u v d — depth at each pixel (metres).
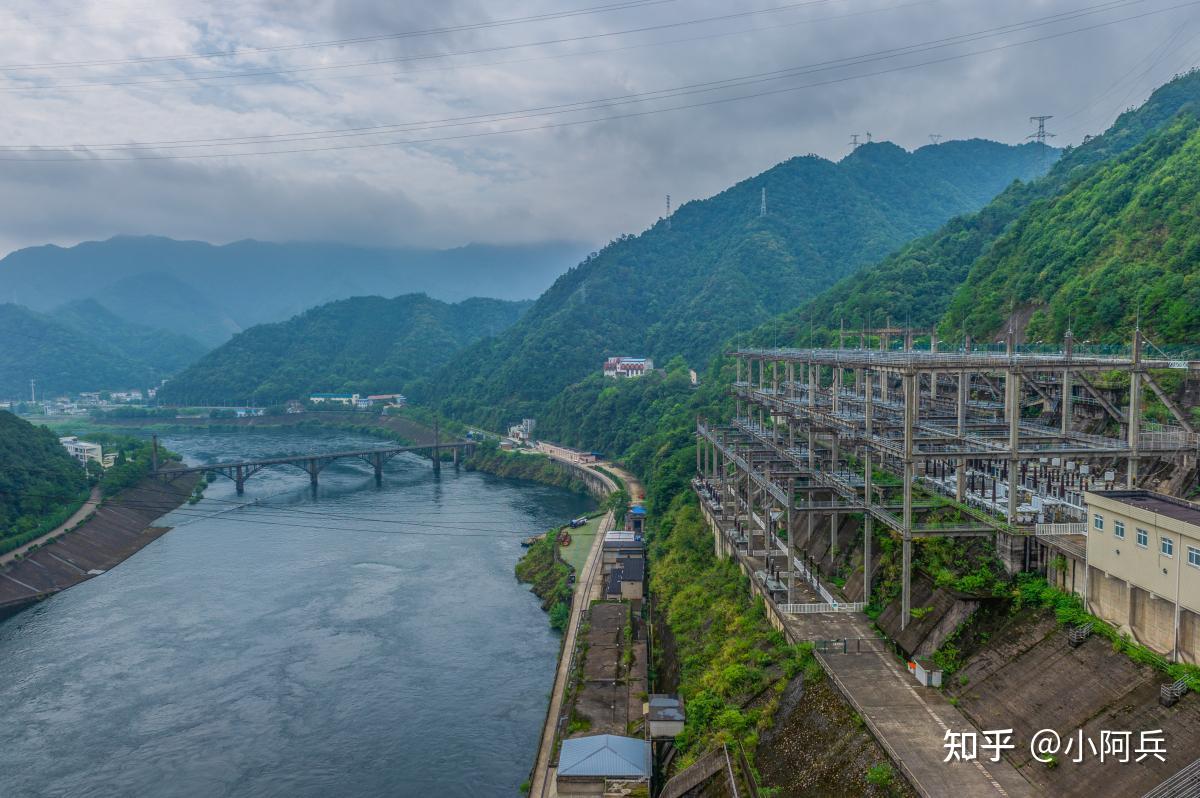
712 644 89.12
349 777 85.50
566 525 184.00
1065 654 56.66
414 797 81.81
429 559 165.12
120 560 168.62
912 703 59.56
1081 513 69.38
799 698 66.38
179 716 98.75
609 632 106.69
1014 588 65.25
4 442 190.25
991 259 175.25
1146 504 55.56
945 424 94.06
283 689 105.38
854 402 115.19
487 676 108.06
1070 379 85.44
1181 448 70.25
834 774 55.75
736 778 61.09
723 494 125.38
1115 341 105.75
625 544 147.25
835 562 93.00
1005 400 98.25
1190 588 49.31
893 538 81.19
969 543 71.62
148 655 116.75
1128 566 54.84
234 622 129.25
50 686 107.12
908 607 69.50
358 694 103.69
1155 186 126.81
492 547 175.00
